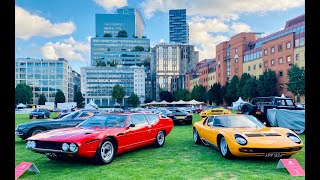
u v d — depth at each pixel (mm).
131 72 167000
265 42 69438
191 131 13711
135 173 5492
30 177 5352
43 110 34062
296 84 52375
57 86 151250
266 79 63219
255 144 6074
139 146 7723
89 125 7434
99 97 162125
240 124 7527
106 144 6430
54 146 5992
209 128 7820
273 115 12969
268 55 68188
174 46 187625
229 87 77562
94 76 163125
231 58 86812
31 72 149875
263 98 15461
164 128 8984
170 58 186625
